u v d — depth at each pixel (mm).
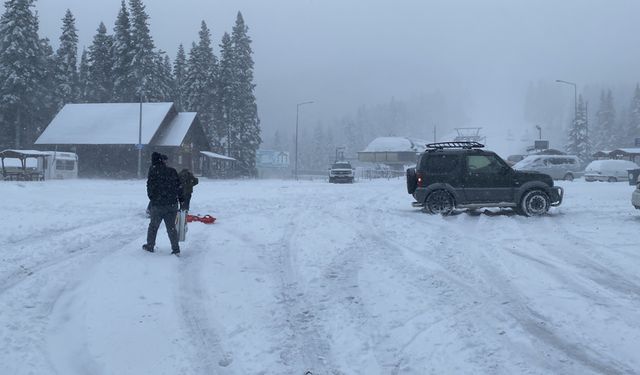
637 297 6914
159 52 66500
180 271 8430
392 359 5121
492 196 15227
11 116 53719
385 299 6953
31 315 6305
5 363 4961
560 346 5332
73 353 5266
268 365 5023
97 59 65500
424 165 15586
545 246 10367
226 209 17781
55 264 8844
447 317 6176
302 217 15344
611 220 13938
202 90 66625
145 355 5215
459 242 10742
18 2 52438
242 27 66750
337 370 4914
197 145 59344
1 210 16547
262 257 9594
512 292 7199
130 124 54125
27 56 52031
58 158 45406
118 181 41812
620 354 5137
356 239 11312
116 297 6922
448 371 4809
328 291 7383
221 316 6367
